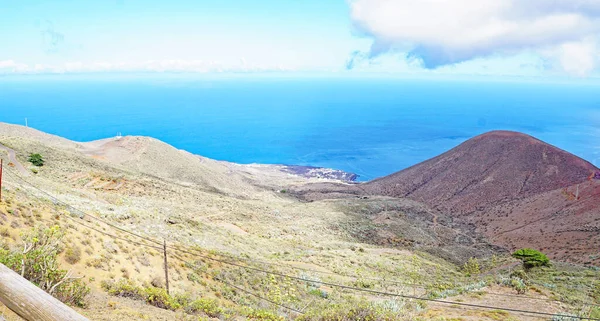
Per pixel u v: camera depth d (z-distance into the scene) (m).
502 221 122.81
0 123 155.12
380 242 81.38
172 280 23.45
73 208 32.12
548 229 99.69
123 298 16.30
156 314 14.88
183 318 15.47
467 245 95.12
